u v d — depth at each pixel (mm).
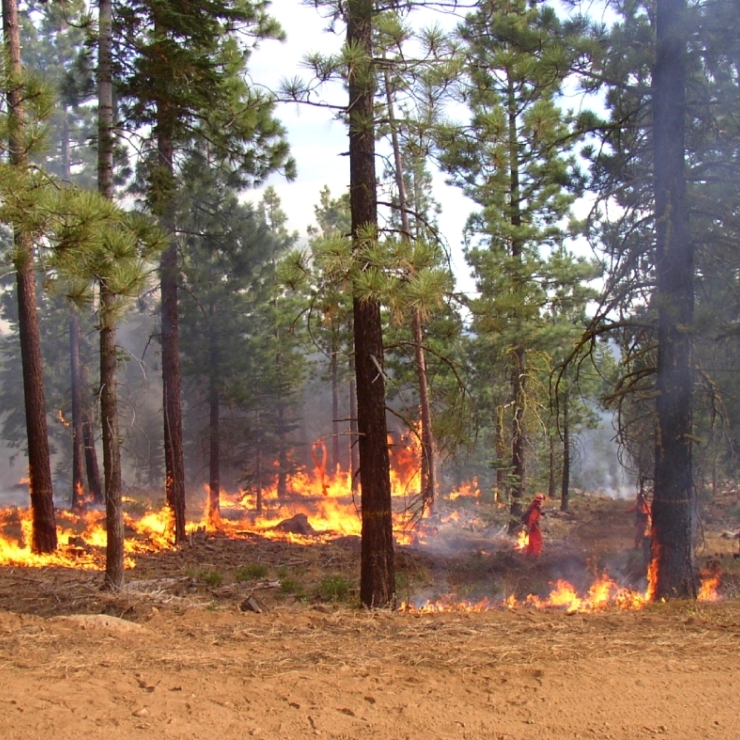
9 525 21672
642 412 15398
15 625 7477
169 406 21422
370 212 11219
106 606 10883
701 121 11992
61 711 4848
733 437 15188
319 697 5266
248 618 8656
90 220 8133
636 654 6344
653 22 11789
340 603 12336
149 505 30734
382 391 11359
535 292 21828
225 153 16453
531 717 4965
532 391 23062
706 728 4809
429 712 5023
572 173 13367
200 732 4629
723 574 14680
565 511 32500
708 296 12648
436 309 9367
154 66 13367
